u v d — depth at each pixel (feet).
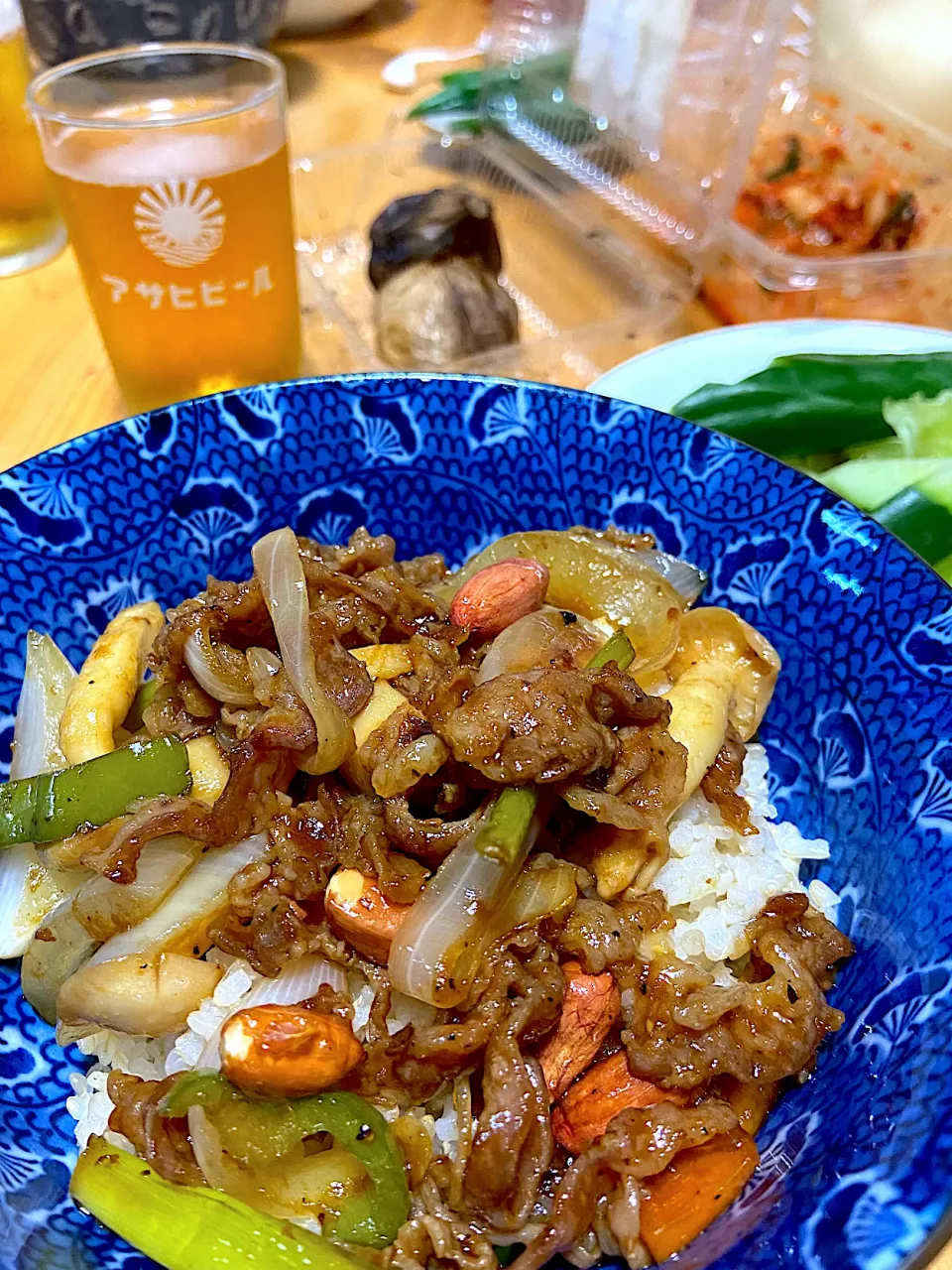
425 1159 0.46
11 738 0.57
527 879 0.48
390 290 0.98
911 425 0.83
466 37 1.60
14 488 0.59
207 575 0.67
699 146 1.07
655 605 0.61
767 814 0.60
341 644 0.57
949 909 0.44
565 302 1.08
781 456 0.85
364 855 0.49
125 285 0.76
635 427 0.66
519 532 0.69
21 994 0.52
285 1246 0.40
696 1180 0.44
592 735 0.48
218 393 0.65
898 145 1.03
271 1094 0.43
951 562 0.78
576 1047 0.47
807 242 1.03
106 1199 0.42
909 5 1.03
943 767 0.48
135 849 0.48
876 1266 0.33
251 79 0.84
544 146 1.24
